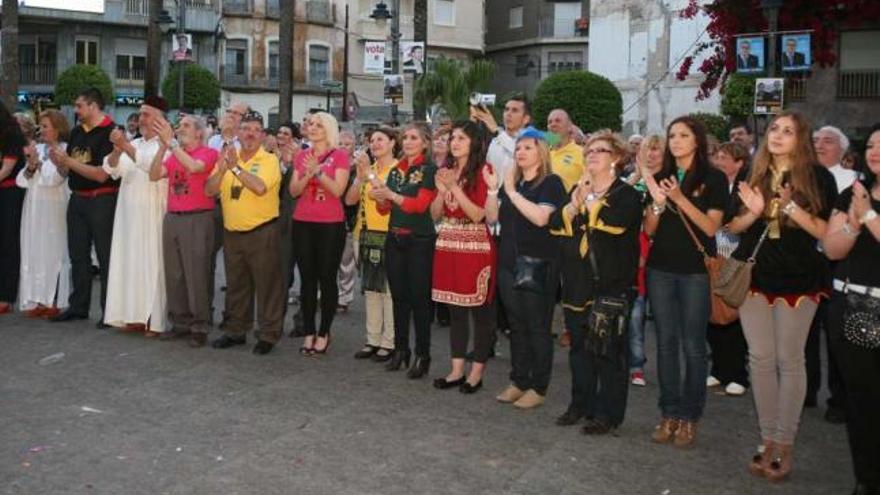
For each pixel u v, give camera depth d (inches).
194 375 287.3
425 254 286.2
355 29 1879.9
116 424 236.7
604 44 1337.4
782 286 205.9
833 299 194.1
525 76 2020.2
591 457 220.7
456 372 282.0
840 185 283.0
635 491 199.5
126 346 325.1
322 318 319.6
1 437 224.8
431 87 1182.3
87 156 350.0
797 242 204.7
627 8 1305.4
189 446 220.8
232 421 241.3
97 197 353.7
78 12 1620.3
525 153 245.8
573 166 331.6
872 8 593.9
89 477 199.5
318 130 305.6
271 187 314.8
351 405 258.8
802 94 954.1
